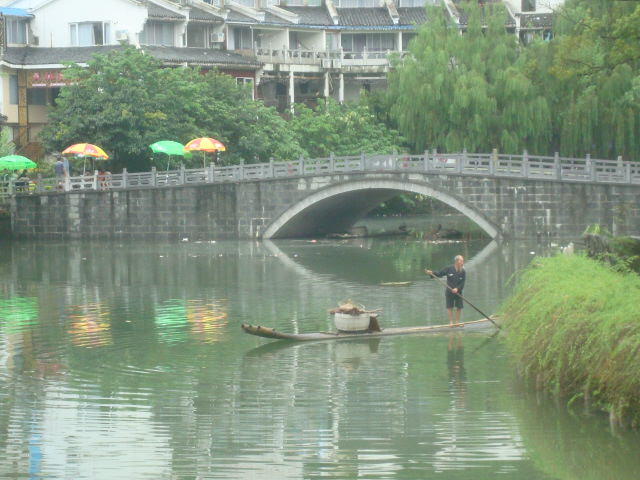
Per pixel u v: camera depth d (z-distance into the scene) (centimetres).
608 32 4891
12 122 9369
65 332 3859
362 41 11600
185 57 9869
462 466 2258
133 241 8069
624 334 2384
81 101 8238
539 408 2622
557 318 2638
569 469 2220
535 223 7362
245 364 3231
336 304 4553
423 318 4072
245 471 2264
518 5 11338
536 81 8306
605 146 8125
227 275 5762
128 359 3338
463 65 8694
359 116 9769
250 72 10469
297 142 9425
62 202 8175
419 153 8850
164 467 2286
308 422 2584
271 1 11525
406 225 9594
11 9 9569
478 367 3119
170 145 7650
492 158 7450
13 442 2464
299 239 8200
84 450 2398
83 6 9669
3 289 5216
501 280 5300
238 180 8000
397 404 2720
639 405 2412
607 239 3956
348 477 2211
